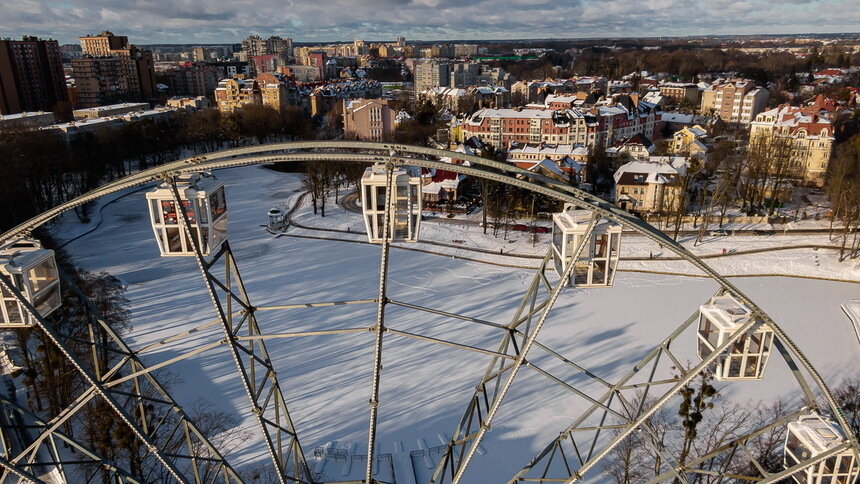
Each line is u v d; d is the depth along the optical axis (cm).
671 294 7744
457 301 7519
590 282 2498
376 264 8875
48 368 4638
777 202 11138
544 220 10838
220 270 8550
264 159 2100
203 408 5069
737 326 2364
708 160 13850
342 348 6197
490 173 2098
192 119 18638
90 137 14412
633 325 6788
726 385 5447
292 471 4256
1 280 2258
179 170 2127
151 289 7788
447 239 9875
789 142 12556
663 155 14275
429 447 4566
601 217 2252
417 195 2314
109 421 4175
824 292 7869
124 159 15388
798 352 2253
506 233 9925
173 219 2394
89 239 9988
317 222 10888
